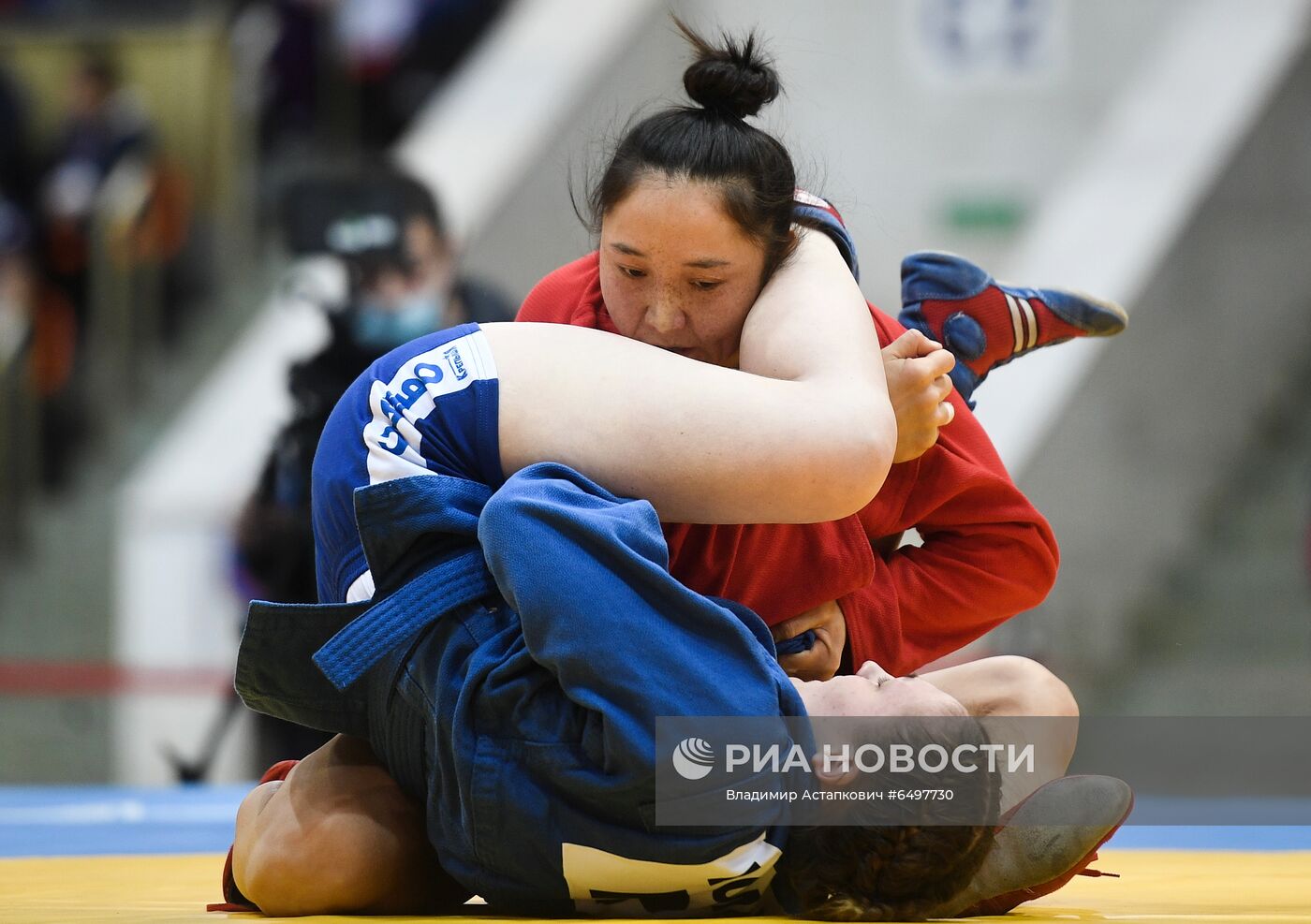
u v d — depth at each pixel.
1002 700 6.52
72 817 15.09
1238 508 28.28
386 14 35.72
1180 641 26.80
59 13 36.12
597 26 31.48
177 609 29.34
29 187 34.72
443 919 6.20
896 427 6.43
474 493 6.31
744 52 6.89
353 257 18.45
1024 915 6.48
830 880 5.90
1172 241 27.66
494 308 19.19
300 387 18.55
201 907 7.26
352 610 6.34
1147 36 30.34
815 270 6.61
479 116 30.95
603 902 6.16
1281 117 29.33
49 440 33.31
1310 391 29.25
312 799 6.63
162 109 35.22
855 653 7.09
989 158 30.56
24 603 31.62
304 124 35.81
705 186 6.32
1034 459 25.56
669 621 5.96
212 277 34.91
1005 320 7.85
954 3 30.47
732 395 6.10
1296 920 6.12
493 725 6.02
